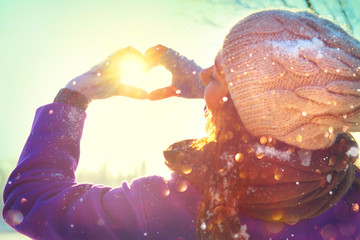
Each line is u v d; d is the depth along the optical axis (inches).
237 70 29.9
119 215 30.0
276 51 29.1
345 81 28.6
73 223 30.1
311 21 30.7
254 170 29.6
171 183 31.2
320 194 30.3
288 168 29.5
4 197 33.0
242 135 30.7
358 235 32.6
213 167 30.4
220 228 28.9
